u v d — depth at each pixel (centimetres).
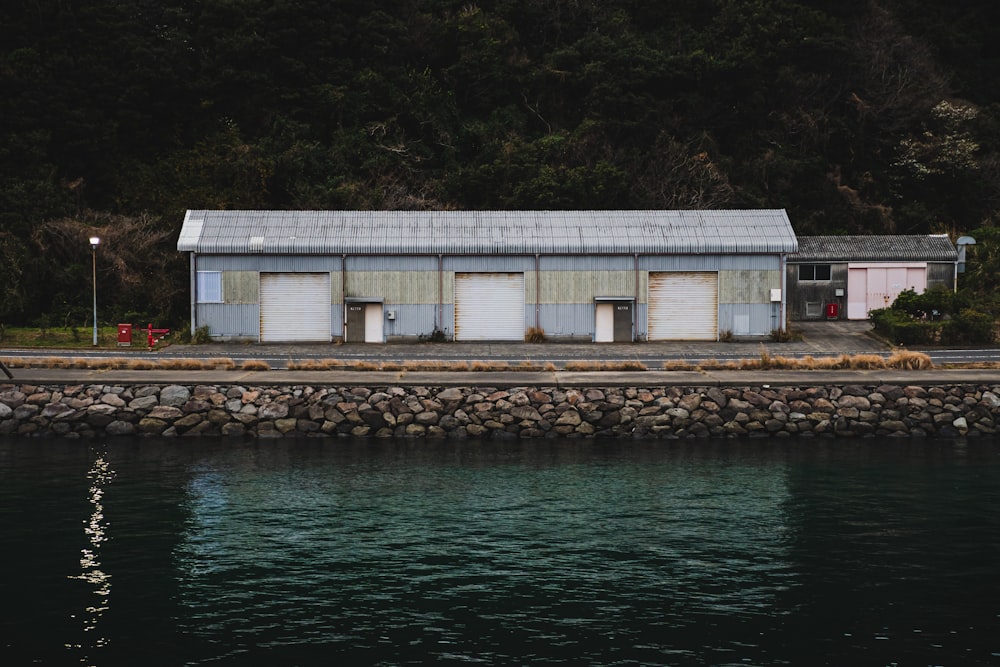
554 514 3053
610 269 5750
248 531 2875
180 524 2925
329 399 4162
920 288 6362
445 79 8944
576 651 2159
